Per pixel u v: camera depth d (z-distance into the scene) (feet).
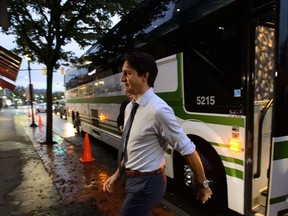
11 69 51.90
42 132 43.96
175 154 14.74
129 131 6.24
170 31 14.60
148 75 5.97
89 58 31.71
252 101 10.30
